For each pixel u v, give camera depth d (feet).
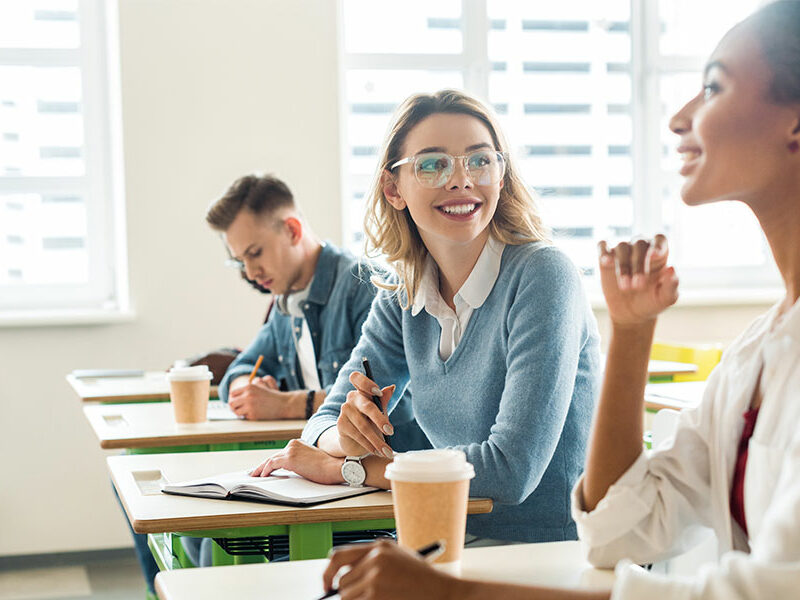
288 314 8.90
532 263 5.19
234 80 13.83
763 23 2.92
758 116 2.92
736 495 3.17
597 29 15.92
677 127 3.14
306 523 4.60
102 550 13.79
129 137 13.57
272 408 8.03
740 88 2.94
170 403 9.25
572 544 3.80
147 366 13.71
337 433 5.51
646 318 3.34
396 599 2.73
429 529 3.59
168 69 13.66
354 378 5.12
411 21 15.28
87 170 14.61
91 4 14.53
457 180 5.17
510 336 5.12
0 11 14.26
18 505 13.51
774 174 2.95
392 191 5.58
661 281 3.27
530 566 3.50
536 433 4.84
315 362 8.73
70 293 14.58
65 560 13.69
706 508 3.44
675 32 16.15
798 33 2.86
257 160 13.91
